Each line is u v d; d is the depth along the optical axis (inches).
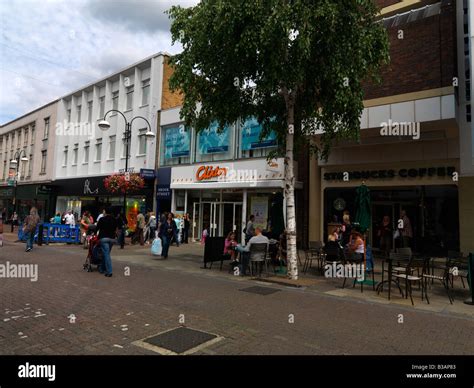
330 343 176.9
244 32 304.7
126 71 968.9
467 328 210.7
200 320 207.5
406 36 447.5
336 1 313.9
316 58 339.3
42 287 283.0
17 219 1250.6
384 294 302.5
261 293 289.4
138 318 207.6
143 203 863.1
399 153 507.8
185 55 356.8
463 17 461.4
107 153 1004.6
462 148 456.8
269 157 435.8
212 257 409.7
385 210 537.0
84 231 597.3
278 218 453.1
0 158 1603.1
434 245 482.3
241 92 378.9
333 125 393.7
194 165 762.8
